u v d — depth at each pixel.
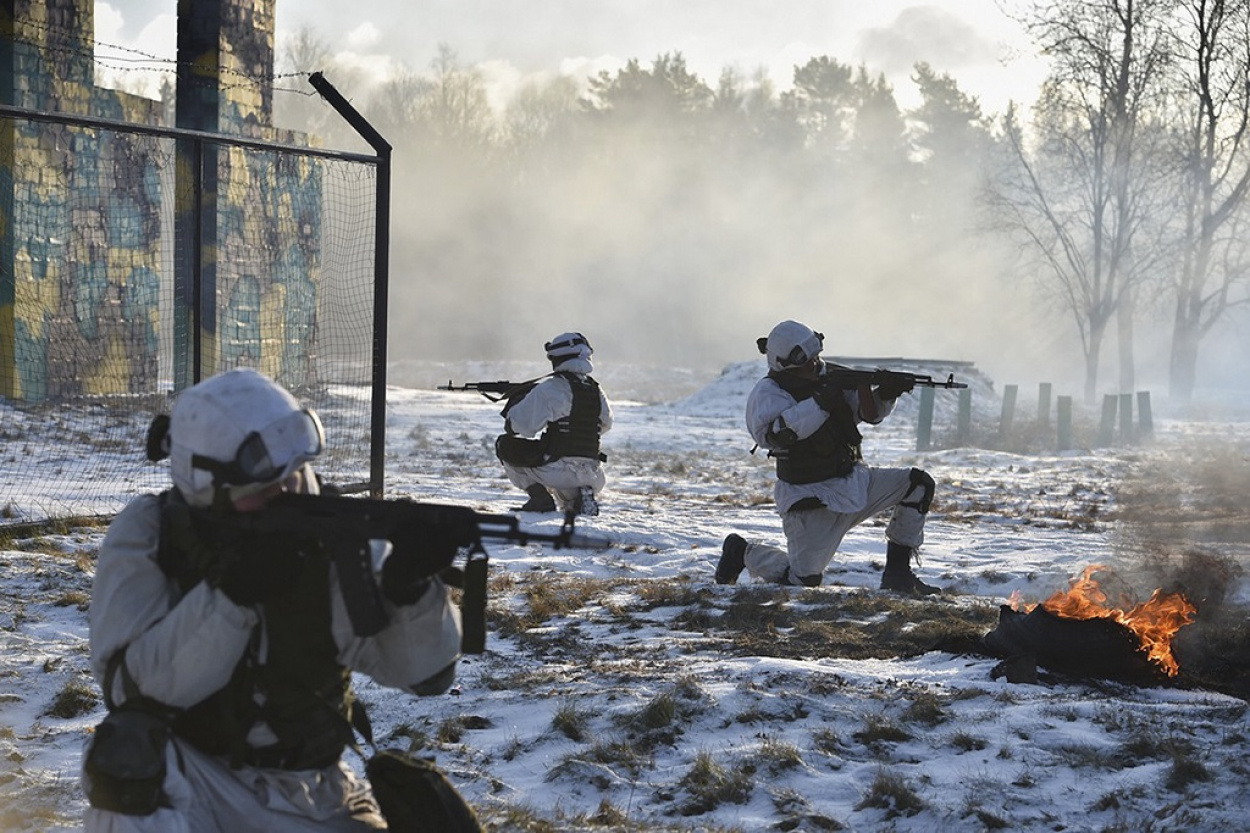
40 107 20.73
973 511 16.08
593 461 13.58
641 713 5.82
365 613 2.77
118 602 2.84
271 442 2.78
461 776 5.20
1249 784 4.93
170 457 2.96
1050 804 4.84
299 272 24.50
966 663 7.03
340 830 2.96
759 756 5.30
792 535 9.73
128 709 2.82
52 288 20.75
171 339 22.66
